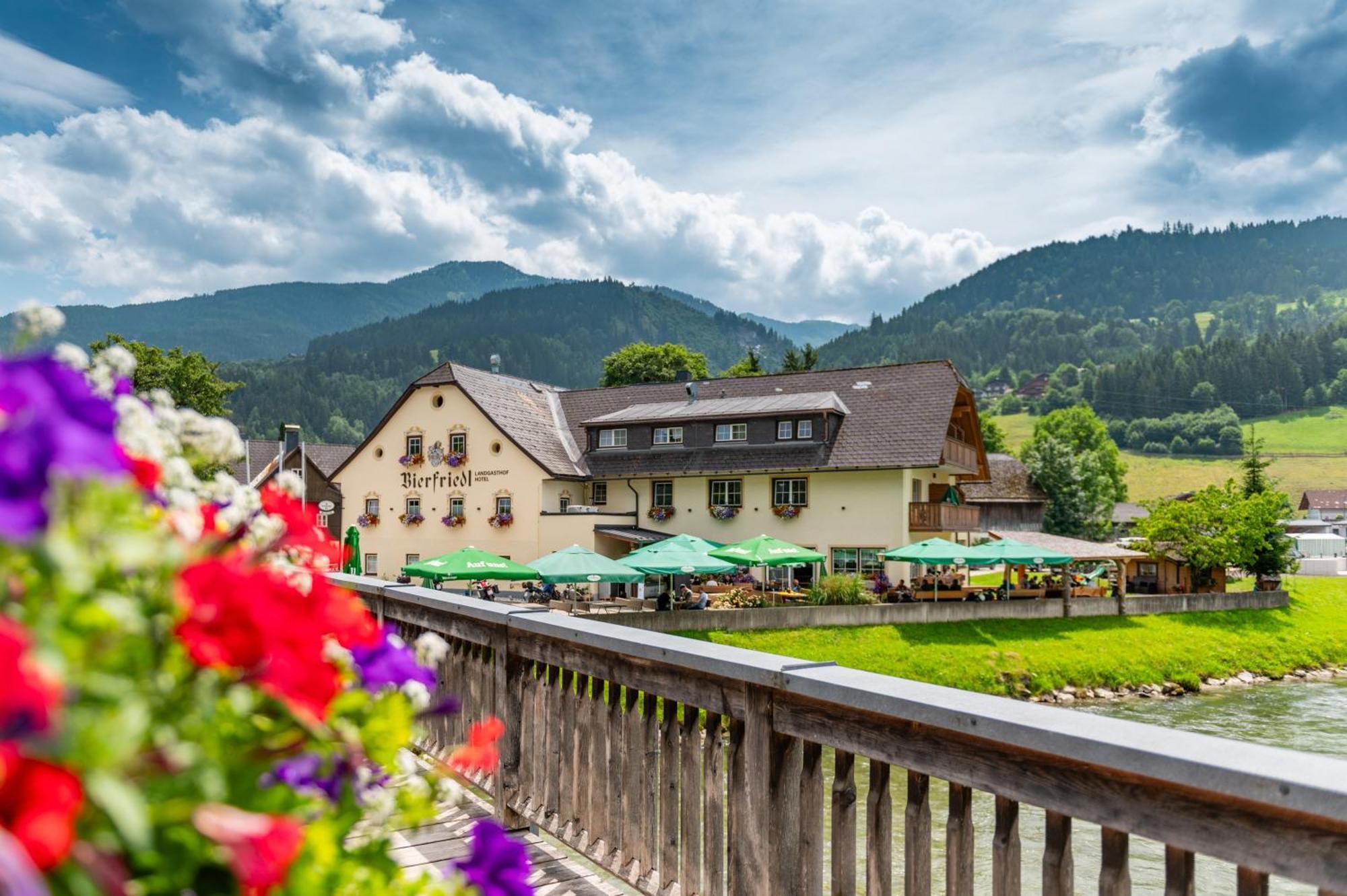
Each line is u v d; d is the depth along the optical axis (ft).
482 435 145.28
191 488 5.61
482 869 5.41
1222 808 6.41
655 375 243.60
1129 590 178.70
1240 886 6.35
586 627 14.25
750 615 99.55
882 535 127.34
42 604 3.42
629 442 145.69
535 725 16.89
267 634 3.91
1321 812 5.54
